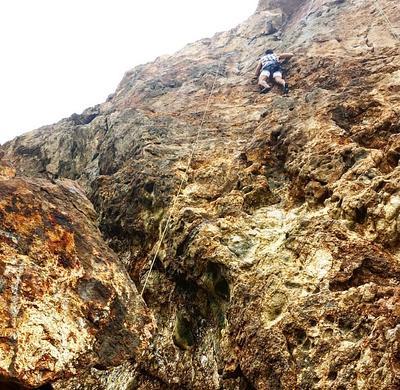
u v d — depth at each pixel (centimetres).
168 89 1184
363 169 503
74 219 559
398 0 1096
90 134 972
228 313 446
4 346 347
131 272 595
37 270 421
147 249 608
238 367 407
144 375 464
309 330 374
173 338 496
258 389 372
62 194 657
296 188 561
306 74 940
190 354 474
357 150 534
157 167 688
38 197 540
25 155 1008
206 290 500
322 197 518
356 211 460
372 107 631
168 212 600
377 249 420
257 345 393
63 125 1160
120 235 656
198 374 445
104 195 707
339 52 969
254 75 1066
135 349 422
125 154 801
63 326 391
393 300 354
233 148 714
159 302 540
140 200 655
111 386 444
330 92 735
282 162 630
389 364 308
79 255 484
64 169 927
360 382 318
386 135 560
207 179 641
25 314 377
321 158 557
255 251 481
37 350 361
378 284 391
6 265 403
